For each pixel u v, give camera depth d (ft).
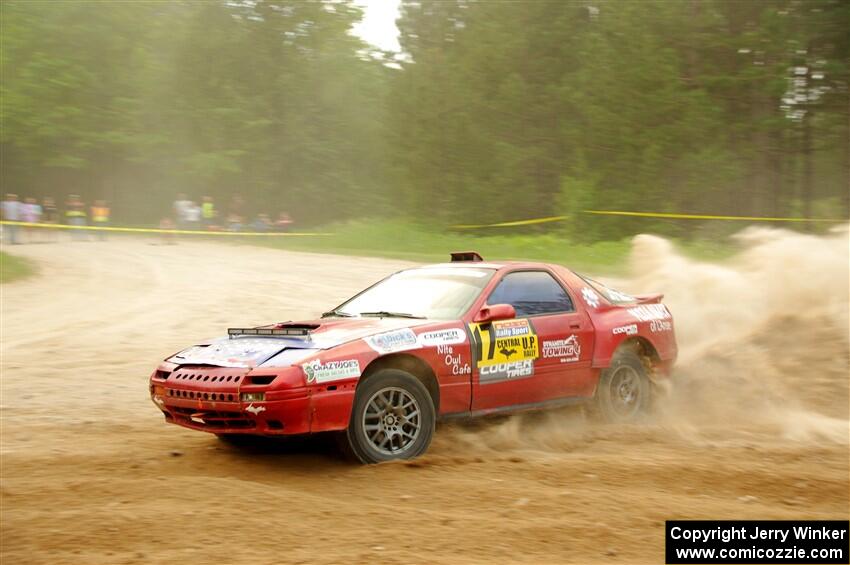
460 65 140.26
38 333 46.57
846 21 95.91
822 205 110.73
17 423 27.48
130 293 64.03
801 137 105.70
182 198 189.88
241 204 188.55
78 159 195.72
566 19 128.16
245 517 17.20
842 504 18.88
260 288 64.85
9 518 17.25
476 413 23.71
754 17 104.53
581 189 108.68
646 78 107.76
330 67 205.77
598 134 112.06
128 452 23.54
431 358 22.70
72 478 20.63
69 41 197.98
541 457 22.66
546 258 91.30
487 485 19.75
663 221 105.81
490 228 129.70
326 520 17.12
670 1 108.68
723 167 103.91
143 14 204.85
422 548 15.58
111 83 200.64
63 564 14.78
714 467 21.62
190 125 197.36
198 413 21.21
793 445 24.56
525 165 129.90
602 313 27.12
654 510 18.07
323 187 201.36
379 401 21.77
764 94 103.71
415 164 142.92
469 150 134.72
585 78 116.16
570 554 15.52
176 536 16.10
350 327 23.11
